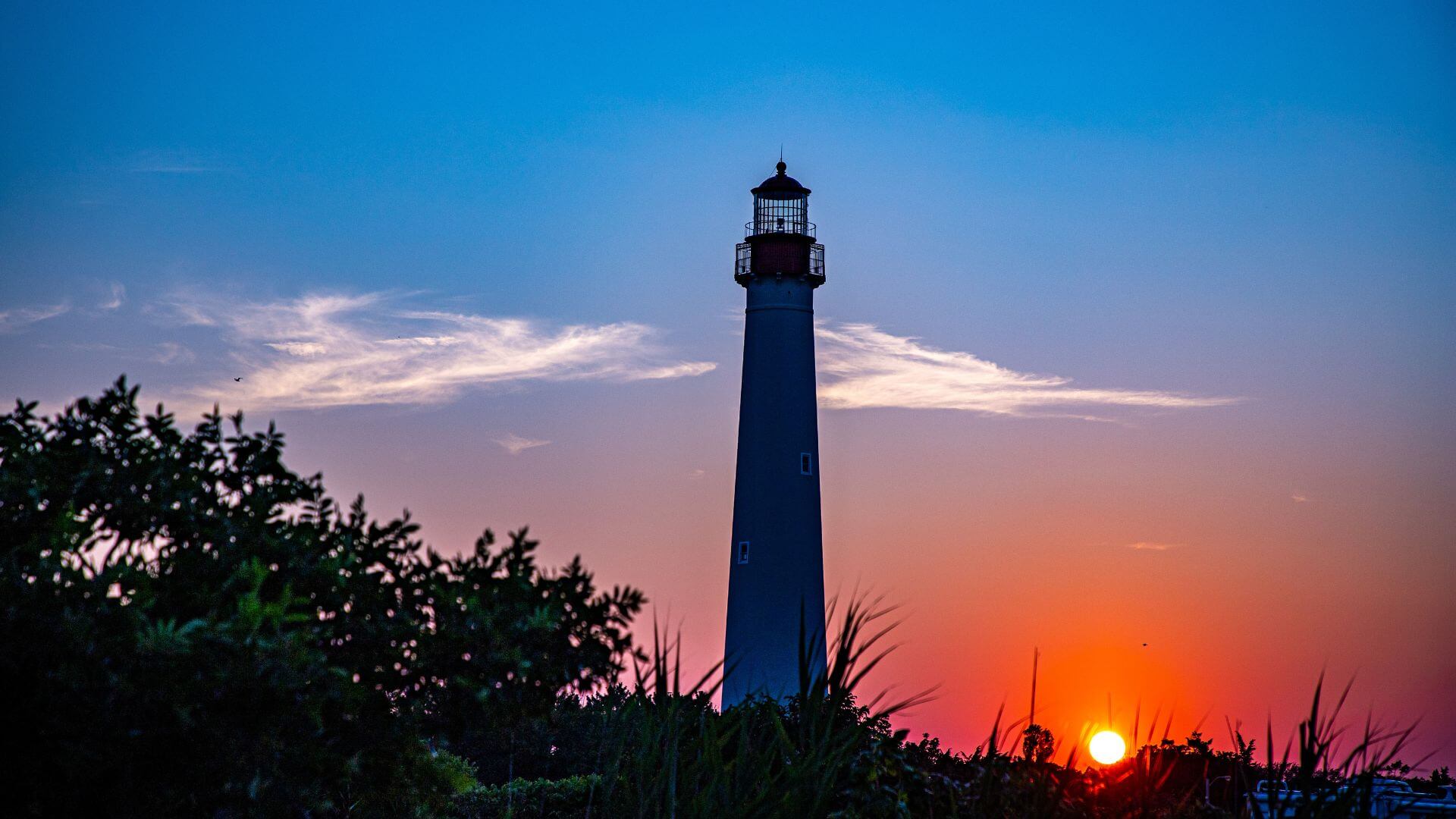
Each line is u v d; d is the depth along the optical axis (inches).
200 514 524.1
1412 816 584.1
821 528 2190.0
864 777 483.2
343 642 528.7
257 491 550.9
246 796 452.4
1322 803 458.0
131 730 434.6
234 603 493.7
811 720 500.4
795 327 2218.3
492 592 542.0
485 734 601.0
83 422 537.0
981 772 484.7
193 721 438.6
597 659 546.3
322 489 567.8
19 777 436.1
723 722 541.6
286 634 464.8
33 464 502.0
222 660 446.3
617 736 533.6
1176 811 487.2
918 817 491.8
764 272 2220.7
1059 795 468.1
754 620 2129.7
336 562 526.3
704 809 480.1
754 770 494.0
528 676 536.1
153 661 438.6
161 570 515.5
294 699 461.1
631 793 520.7
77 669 434.6
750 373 2217.0
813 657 511.5
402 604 547.2
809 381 2220.7
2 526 486.3
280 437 560.1
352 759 502.3
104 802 438.6
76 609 454.9
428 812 685.3
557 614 536.4
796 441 2181.3
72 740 430.0
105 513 518.6
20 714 436.8
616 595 557.9
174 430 544.7
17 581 457.7
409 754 593.3
